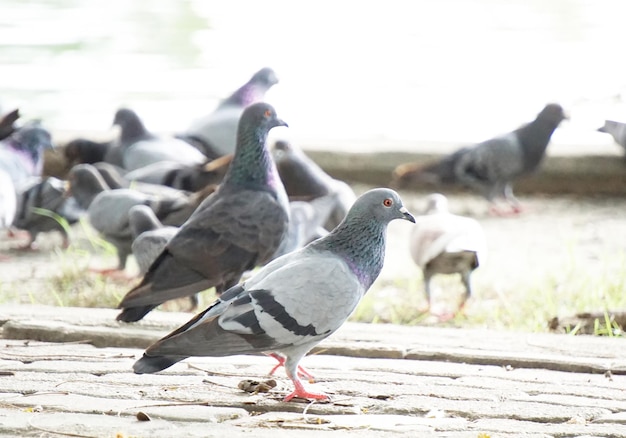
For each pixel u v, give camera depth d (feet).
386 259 45.32
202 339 22.25
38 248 47.91
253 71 82.28
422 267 37.47
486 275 42.16
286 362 23.71
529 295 37.45
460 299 38.45
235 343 22.41
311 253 24.58
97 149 58.75
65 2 113.70
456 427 21.48
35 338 28.53
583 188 58.75
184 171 50.65
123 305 29.86
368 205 24.66
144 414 21.52
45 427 20.84
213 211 33.86
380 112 70.23
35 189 46.88
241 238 33.76
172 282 32.04
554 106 54.54
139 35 96.58
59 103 72.69
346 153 59.47
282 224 34.96
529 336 29.07
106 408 22.29
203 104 72.54
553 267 43.24
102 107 71.82
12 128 55.93
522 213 54.80
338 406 22.94
